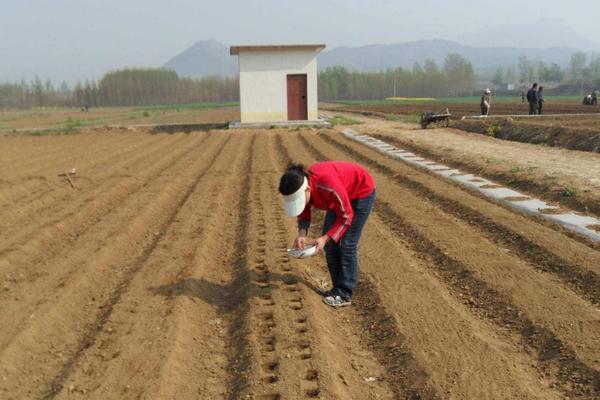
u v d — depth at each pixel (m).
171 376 4.40
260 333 5.18
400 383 4.35
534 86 26.02
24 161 17.11
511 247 7.35
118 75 112.81
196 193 11.48
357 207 5.58
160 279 6.48
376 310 5.63
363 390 4.27
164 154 18.08
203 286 6.30
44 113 71.88
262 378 4.39
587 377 4.22
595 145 15.05
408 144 17.77
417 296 5.82
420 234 7.95
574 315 5.17
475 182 11.36
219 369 4.64
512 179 11.28
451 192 10.38
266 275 6.60
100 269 7.02
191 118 44.53
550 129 17.72
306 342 4.94
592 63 135.38
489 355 4.59
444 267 6.76
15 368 4.61
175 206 10.77
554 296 5.62
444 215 8.95
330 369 4.44
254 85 27.55
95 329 5.39
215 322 5.55
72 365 4.62
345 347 4.99
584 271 6.18
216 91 115.31
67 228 8.95
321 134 23.30
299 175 5.12
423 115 25.44
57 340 5.22
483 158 13.76
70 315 5.73
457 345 4.77
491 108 42.50
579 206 9.04
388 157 15.64
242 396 4.13
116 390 4.22
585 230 7.70
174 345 4.84
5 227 9.12
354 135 22.03
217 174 13.70
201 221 9.16
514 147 16.38
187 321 5.37
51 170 14.78
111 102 108.75
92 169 14.79
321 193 5.27
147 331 5.12
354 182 5.48
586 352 4.53
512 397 4.03
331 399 4.05
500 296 5.72
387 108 51.81
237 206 10.45
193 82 118.06
